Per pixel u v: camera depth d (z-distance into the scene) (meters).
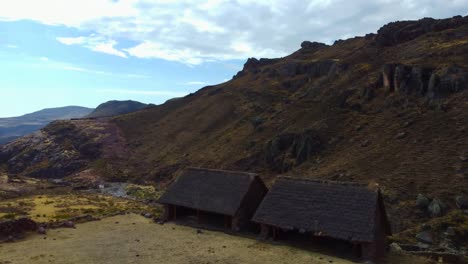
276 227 37.25
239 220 41.31
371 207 34.09
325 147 81.88
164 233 40.91
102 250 34.94
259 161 92.31
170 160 116.62
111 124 160.00
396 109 82.31
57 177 124.75
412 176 56.09
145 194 85.81
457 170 54.06
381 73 94.81
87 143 140.38
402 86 86.25
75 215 50.75
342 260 33.12
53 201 66.12
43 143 146.25
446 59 91.44
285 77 151.62
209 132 131.62
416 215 47.50
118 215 49.75
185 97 183.62
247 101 142.12
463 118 67.81
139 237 39.34
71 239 38.31
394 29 129.88
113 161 127.75
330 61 133.38
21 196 74.94
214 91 169.88
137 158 128.75
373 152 69.44
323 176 67.38
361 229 33.06
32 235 39.44
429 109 76.12
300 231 35.28
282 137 90.88
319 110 97.94
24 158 139.00
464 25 114.31
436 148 62.09
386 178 57.72
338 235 33.44
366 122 83.50
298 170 77.81
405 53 111.31
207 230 42.25
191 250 35.22
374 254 33.12
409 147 66.00
